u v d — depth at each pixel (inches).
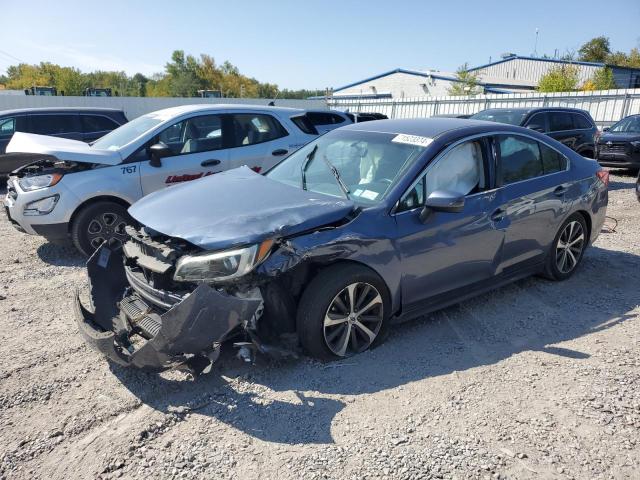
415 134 162.6
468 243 156.6
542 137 187.2
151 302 130.7
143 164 238.5
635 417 115.6
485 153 165.3
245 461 101.7
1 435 109.4
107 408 118.6
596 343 151.3
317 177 163.9
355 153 165.9
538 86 1476.4
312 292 129.8
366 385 127.6
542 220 180.1
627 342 151.6
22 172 241.3
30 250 249.0
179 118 252.2
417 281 147.6
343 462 101.0
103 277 149.4
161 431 110.9
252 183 159.3
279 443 106.8
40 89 944.3
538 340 153.5
